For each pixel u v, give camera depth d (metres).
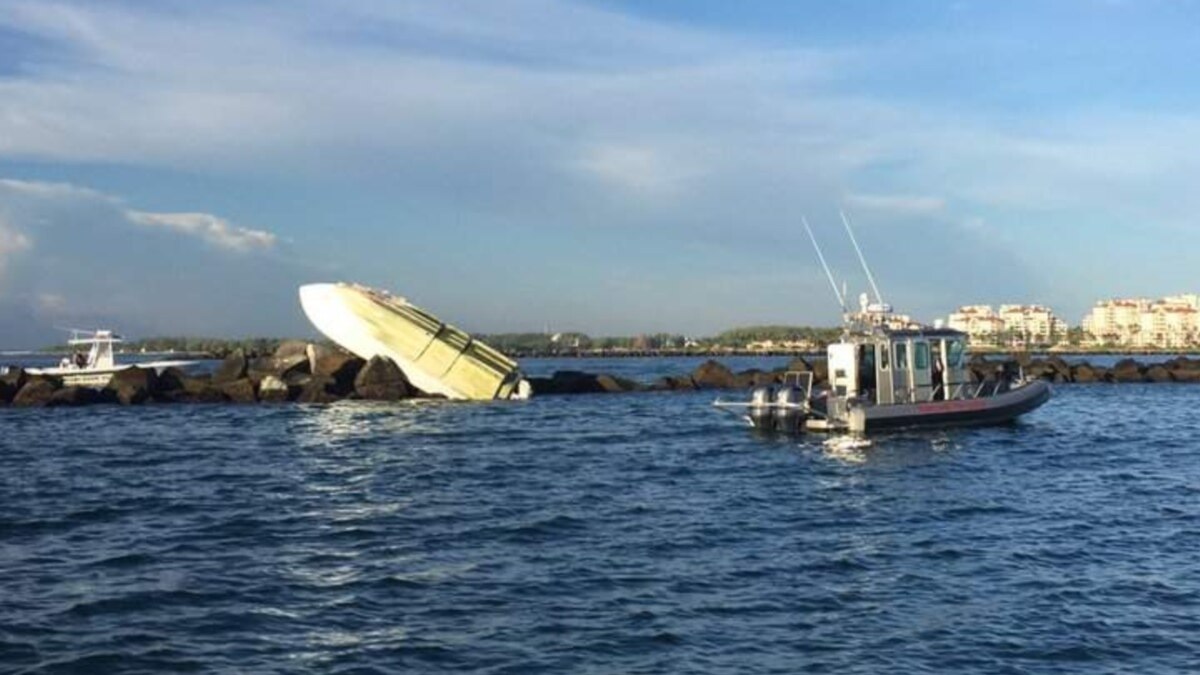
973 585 17.81
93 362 71.81
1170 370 94.75
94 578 18.36
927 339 42.84
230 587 17.69
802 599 16.89
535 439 42.59
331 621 15.70
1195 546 20.89
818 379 78.56
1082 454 36.41
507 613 16.08
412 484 29.78
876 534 22.17
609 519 23.94
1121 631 15.20
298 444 40.94
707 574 18.58
